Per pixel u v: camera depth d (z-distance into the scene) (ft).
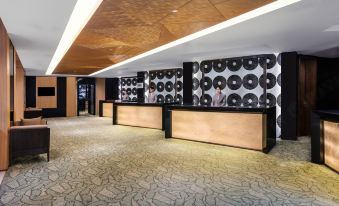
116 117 38.50
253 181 13.23
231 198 11.09
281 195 11.40
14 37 17.85
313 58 28.32
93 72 45.03
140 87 46.80
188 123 24.54
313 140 16.67
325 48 23.61
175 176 14.01
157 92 44.68
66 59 28.78
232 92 29.30
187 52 25.32
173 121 25.80
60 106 53.52
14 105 21.76
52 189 12.04
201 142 23.56
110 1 11.73
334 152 14.78
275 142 23.11
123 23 15.08
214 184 12.80
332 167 15.01
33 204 10.39
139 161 17.10
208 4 12.23
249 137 20.61
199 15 13.80
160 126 32.81
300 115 28.30
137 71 45.29
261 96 27.22
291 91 25.21
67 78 54.19
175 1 11.81
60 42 19.76
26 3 11.40
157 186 12.50
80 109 72.38
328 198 11.05
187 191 11.89
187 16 13.97
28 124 20.17
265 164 16.39
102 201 10.72
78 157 18.20
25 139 16.37
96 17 13.94
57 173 14.49
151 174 14.35
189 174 14.37
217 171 14.93
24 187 12.29
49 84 52.54
